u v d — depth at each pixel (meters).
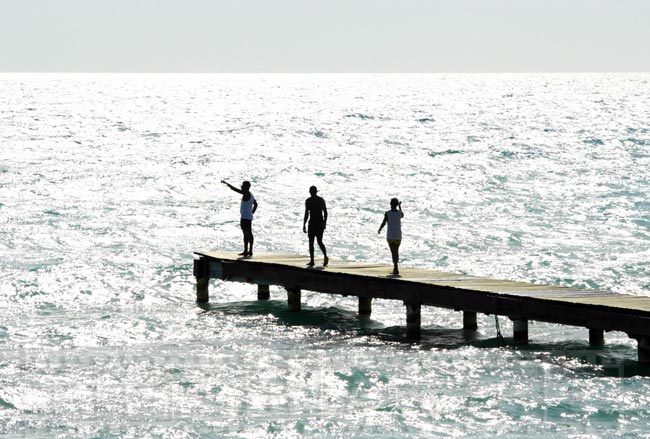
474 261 45.88
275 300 38.03
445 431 21.86
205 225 56.94
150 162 94.44
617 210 61.81
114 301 37.31
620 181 77.75
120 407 23.52
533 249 48.78
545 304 28.16
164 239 52.16
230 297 38.47
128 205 65.00
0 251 47.72
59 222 57.19
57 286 39.72
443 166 91.25
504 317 34.59
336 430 21.94
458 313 35.38
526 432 21.75
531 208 63.47
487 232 54.12
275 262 35.44
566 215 60.19
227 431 21.88
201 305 36.88
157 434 21.67
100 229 54.94
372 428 22.06
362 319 34.56
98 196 69.31
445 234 53.62
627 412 23.03
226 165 92.00
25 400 23.95
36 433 21.69
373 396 24.41
